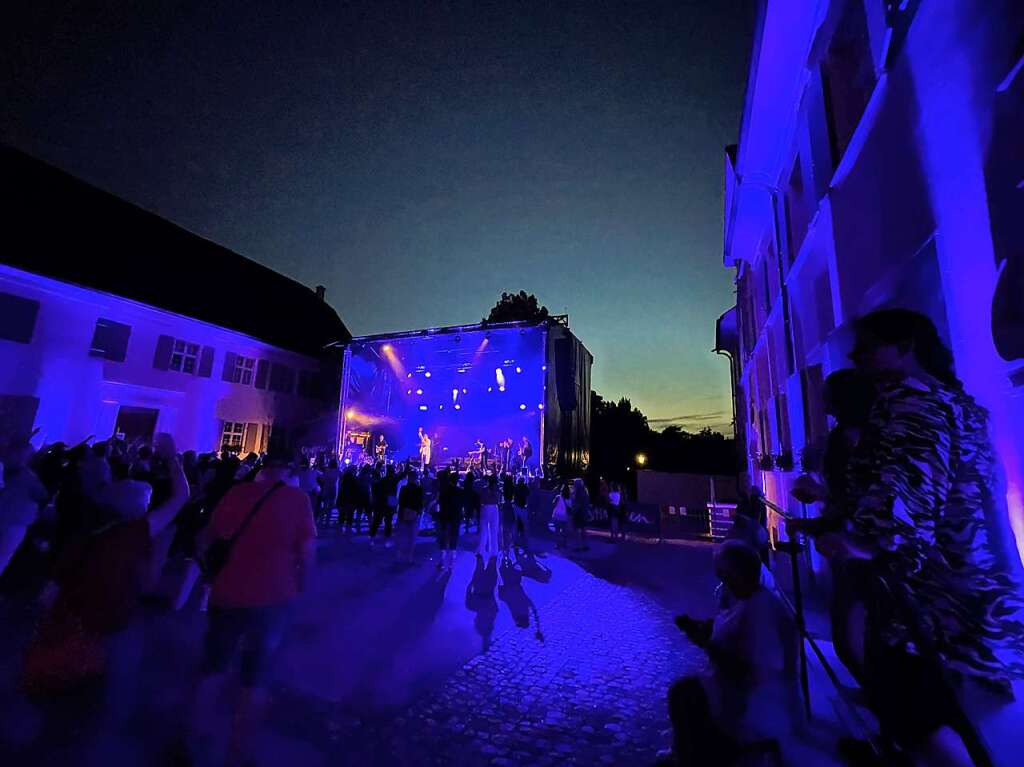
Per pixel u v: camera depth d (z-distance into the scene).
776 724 2.39
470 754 3.36
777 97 7.18
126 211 24.09
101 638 3.42
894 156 4.04
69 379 17.25
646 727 3.75
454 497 9.47
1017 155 2.56
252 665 3.02
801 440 7.74
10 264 16.11
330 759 3.22
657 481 22.36
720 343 20.66
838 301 5.55
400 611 6.59
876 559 1.48
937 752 1.42
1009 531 1.52
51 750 3.04
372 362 27.48
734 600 3.02
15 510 5.17
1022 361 2.43
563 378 23.08
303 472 13.70
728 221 11.36
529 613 6.70
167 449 3.69
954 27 3.11
